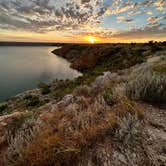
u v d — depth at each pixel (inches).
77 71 1542.8
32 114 144.9
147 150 69.1
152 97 129.0
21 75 1346.0
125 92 147.3
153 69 246.5
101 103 135.3
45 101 427.5
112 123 85.1
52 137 78.8
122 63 906.7
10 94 809.5
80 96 189.8
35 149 70.6
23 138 89.3
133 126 78.6
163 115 102.9
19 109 424.8
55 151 68.1
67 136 81.4
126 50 1414.9
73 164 63.3
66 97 213.6
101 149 69.6
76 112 119.3
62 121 108.3
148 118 98.0
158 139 76.7
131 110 99.2
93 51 1946.4
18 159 69.1
